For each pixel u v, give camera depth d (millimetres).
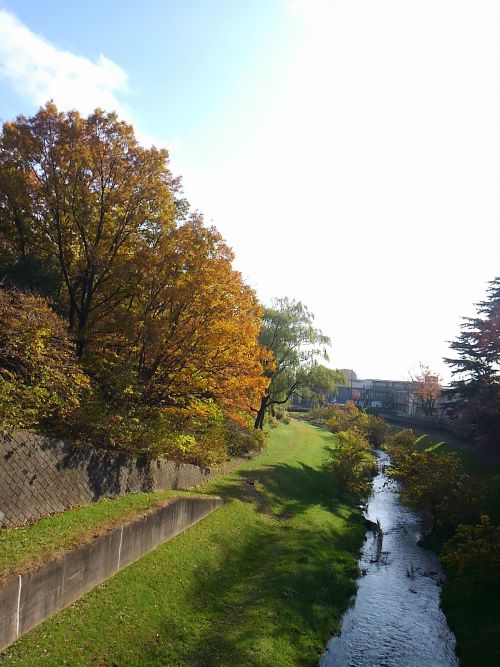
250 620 12477
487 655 11969
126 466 16141
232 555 16344
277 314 40531
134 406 18297
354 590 16594
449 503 21828
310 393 44188
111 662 9422
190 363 20422
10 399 11633
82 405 14867
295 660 11375
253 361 22719
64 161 19031
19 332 12938
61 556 10156
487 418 31609
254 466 29984
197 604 12703
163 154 20625
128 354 20344
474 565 16266
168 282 19500
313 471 34188
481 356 37969
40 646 8930
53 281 20250
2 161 19391
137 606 11398
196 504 17766
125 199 19828
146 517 13875
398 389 120250
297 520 22094
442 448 43312
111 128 19688
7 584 8602
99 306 21453
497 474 28266
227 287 20266
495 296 38781
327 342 41812
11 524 10945
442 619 14867
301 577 15766
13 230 20969
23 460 11352
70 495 13141
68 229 20562
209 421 24500
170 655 10234
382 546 22047
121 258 19953
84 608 10508
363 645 13055
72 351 16047
